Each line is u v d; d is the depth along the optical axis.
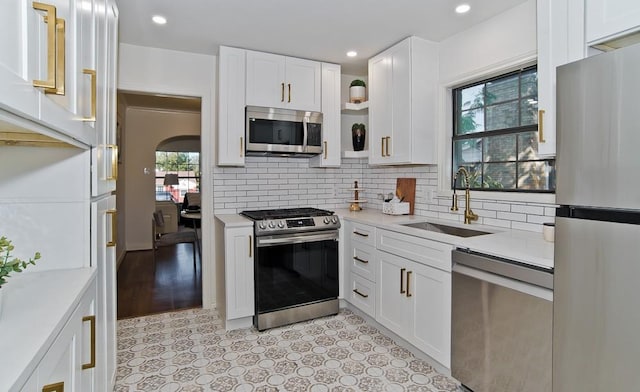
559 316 1.41
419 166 3.22
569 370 1.38
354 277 3.14
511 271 1.71
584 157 1.29
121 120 5.32
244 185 3.51
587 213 1.31
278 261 2.96
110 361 1.85
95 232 1.44
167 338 2.73
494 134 2.65
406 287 2.47
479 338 1.90
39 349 0.78
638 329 1.16
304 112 3.36
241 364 2.35
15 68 0.68
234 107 3.10
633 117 1.15
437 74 2.97
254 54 3.16
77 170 1.40
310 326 2.96
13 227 1.33
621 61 1.18
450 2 2.30
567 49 1.69
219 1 2.30
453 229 2.76
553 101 1.77
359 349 2.55
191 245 6.73
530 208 2.34
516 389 1.70
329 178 3.90
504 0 2.26
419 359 2.40
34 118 0.78
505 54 2.41
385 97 3.14
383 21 2.59
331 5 2.35
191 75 3.26
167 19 2.56
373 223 2.85
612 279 1.22
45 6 0.79
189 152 9.19
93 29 1.34
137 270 4.86
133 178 6.11
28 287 1.17
